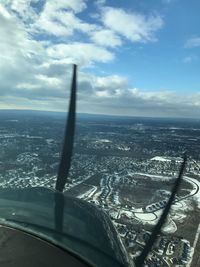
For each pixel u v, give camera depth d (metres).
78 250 2.94
